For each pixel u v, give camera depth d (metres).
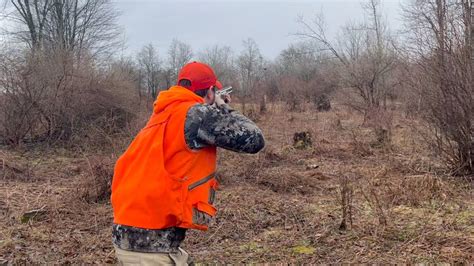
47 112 14.70
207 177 2.94
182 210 2.83
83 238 6.34
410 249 5.41
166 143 2.86
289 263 5.24
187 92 2.97
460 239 5.66
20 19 26.66
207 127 2.85
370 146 12.63
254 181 9.41
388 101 19.92
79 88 15.09
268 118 20.67
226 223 6.81
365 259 5.21
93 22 29.53
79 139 14.20
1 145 14.33
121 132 14.26
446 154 9.29
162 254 2.87
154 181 2.81
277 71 42.19
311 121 19.72
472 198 7.63
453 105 8.77
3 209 7.65
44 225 6.91
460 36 8.69
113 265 5.41
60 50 15.32
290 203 7.84
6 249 5.90
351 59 23.16
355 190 8.20
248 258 5.46
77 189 8.30
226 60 41.50
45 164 12.22
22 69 14.28
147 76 33.38
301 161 11.55
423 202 7.34
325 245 5.76
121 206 2.90
